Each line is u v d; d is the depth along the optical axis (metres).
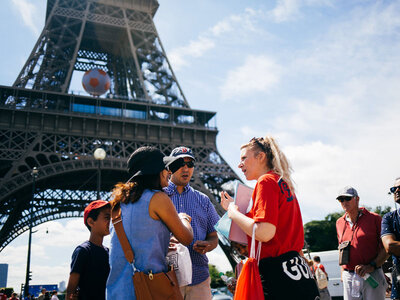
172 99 59.03
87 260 6.01
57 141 47.72
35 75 54.22
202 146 54.59
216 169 51.59
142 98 57.97
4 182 41.47
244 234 4.63
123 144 50.84
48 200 59.53
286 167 4.68
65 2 63.44
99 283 6.00
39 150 45.88
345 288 8.03
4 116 46.72
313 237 88.12
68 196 60.25
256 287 3.83
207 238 7.02
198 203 7.04
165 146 53.44
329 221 88.75
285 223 4.25
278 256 4.16
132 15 66.62
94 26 67.69
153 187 4.33
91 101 54.03
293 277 4.05
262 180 4.27
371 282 7.30
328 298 14.50
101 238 6.44
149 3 68.94
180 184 6.99
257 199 4.19
